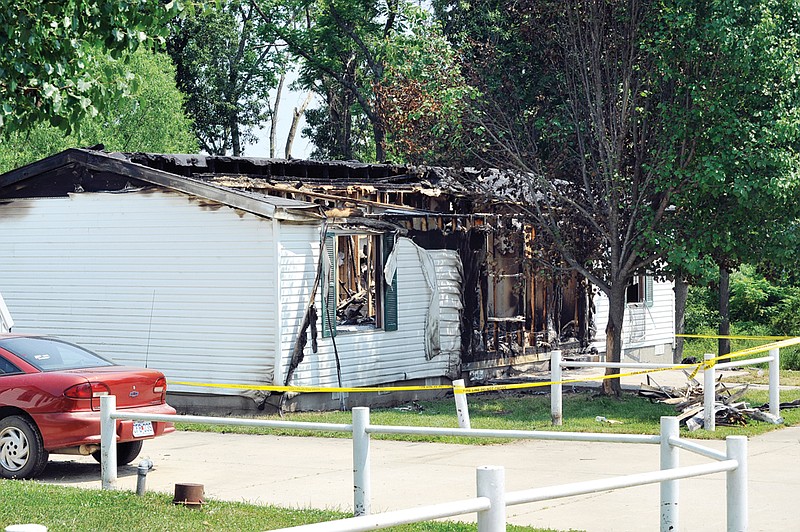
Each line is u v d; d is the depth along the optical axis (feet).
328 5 195.83
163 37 53.42
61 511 44.21
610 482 27.04
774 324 161.89
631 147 92.38
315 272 83.66
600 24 89.76
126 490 49.52
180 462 62.34
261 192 91.56
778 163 78.54
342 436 73.31
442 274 98.63
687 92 84.02
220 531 41.63
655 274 94.38
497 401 92.43
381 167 100.68
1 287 93.86
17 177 91.91
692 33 81.51
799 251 85.66
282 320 80.69
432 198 100.32
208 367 83.61
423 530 41.91
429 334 96.58
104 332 88.63
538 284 111.14
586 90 91.35
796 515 45.50
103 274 88.79
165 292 85.66
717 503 48.24
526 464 60.29
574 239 93.71
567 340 115.55
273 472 58.44
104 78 53.47
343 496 50.98
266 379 81.05
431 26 98.02
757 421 75.97
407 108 96.22
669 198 86.53
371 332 90.12
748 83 79.25
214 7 54.65
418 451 65.82
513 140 94.53
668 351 134.00
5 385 55.47
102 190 88.53
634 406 86.12
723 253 89.04
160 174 84.79
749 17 79.56
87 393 54.75
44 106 51.90
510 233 95.96
